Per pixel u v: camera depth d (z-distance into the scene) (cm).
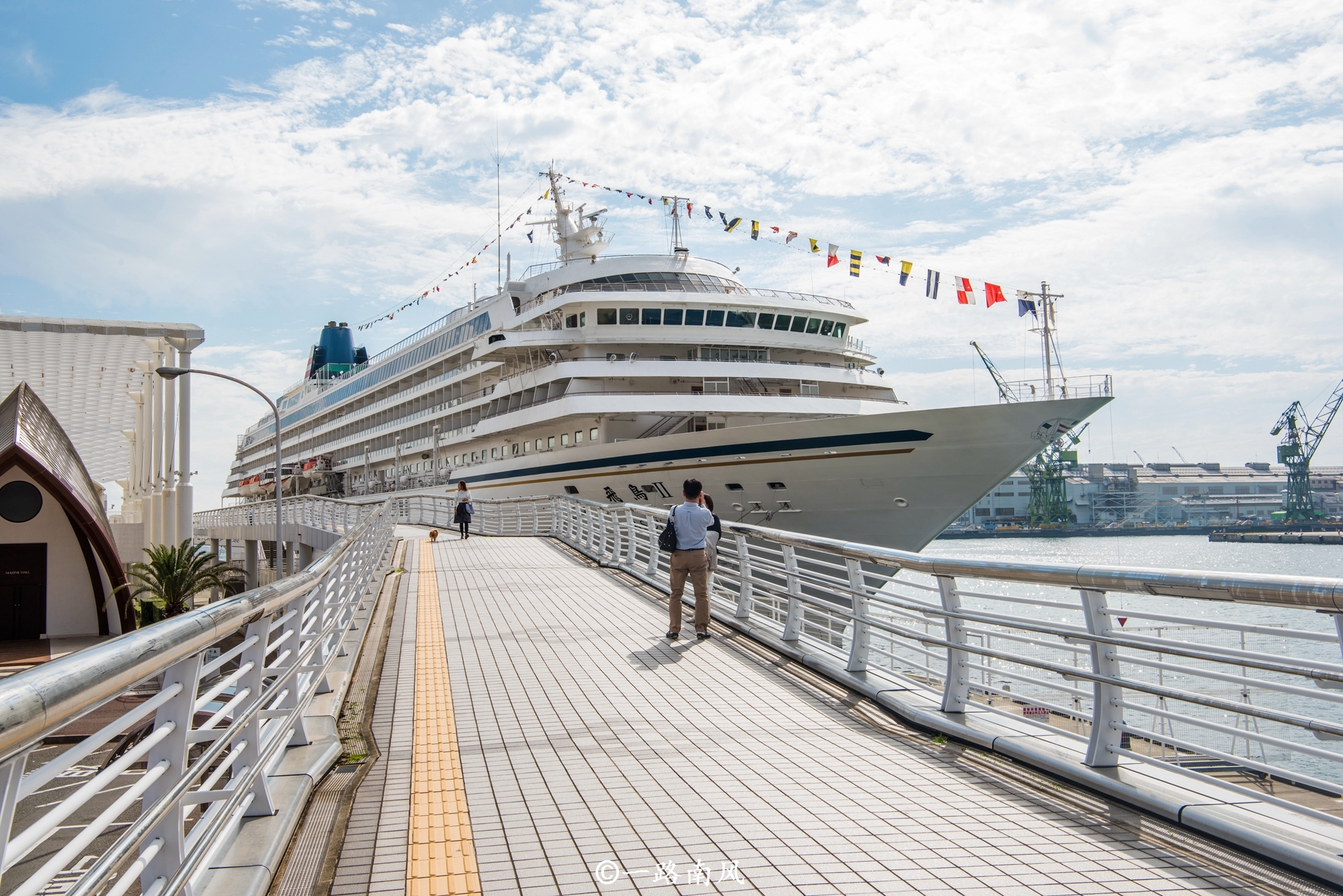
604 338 2977
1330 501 12862
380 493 5050
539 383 3116
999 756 611
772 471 2430
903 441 2220
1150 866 429
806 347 3091
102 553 2583
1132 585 486
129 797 289
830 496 2369
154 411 3947
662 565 1700
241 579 3322
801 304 3055
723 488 2552
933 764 605
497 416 3359
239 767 468
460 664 930
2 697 201
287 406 7594
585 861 448
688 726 706
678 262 3166
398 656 973
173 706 340
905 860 442
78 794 254
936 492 2248
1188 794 494
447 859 451
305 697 623
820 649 945
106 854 256
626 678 871
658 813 516
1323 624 1892
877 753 632
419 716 735
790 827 491
